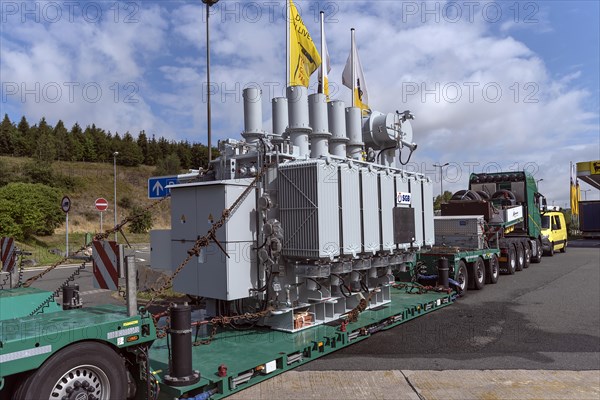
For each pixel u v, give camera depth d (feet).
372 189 25.32
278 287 21.53
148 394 14.49
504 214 52.24
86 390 12.88
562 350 22.89
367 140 31.19
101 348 13.23
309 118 26.25
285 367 18.80
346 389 17.51
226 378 16.15
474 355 22.04
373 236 25.11
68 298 18.90
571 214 135.95
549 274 53.01
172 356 15.40
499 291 41.55
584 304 34.96
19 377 12.09
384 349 22.99
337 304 25.73
